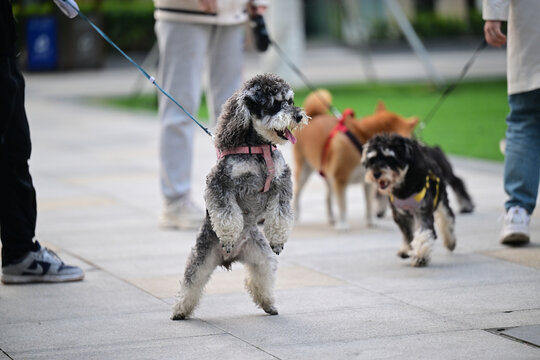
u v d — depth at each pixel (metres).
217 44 10.69
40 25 41.44
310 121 10.90
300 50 29.38
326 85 30.58
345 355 5.88
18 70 7.89
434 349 5.96
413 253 8.51
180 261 8.97
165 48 10.48
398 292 7.59
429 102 24.70
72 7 8.12
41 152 17.94
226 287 7.93
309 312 7.03
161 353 6.04
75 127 22.39
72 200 12.64
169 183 10.62
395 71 36.19
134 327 6.70
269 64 29.23
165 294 7.70
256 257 6.82
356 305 7.20
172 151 10.59
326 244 9.73
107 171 15.41
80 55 41.97
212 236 6.74
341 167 10.30
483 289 7.59
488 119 21.12
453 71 34.66
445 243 9.09
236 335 6.44
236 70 10.78
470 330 6.39
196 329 6.62
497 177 13.92
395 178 8.39
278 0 28.66
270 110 6.32
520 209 9.12
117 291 7.82
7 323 6.86
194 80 10.53
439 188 8.80
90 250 9.52
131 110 26.16
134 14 48.25
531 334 6.22
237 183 6.43
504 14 8.89
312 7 59.06
